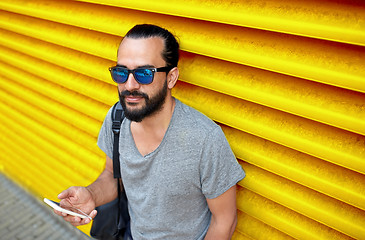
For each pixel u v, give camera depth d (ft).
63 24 7.06
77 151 8.42
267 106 4.68
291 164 4.79
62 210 4.82
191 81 5.22
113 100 6.75
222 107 5.18
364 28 3.60
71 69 7.18
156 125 4.50
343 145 4.24
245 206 5.57
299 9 3.99
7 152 11.14
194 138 4.38
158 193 4.83
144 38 4.09
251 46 4.50
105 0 5.69
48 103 8.59
